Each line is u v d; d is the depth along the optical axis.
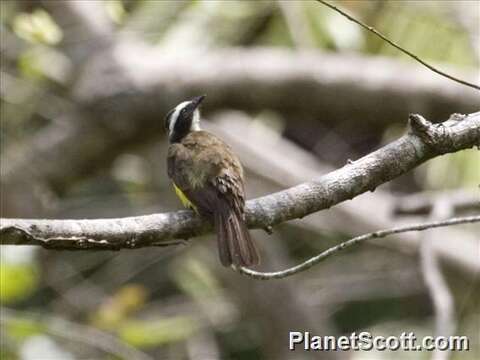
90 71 14.39
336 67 13.84
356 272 17.62
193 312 16.70
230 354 17.42
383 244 15.65
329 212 15.93
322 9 14.49
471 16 14.24
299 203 7.20
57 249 6.64
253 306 16.20
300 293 16.47
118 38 14.58
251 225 7.38
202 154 8.28
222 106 14.38
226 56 14.35
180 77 14.16
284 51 14.50
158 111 14.22
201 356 15.91
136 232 6.88
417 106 13.48
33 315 11.01
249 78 14.02
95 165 14.87
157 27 15.21
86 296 16.31
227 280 16.48
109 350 10.78
